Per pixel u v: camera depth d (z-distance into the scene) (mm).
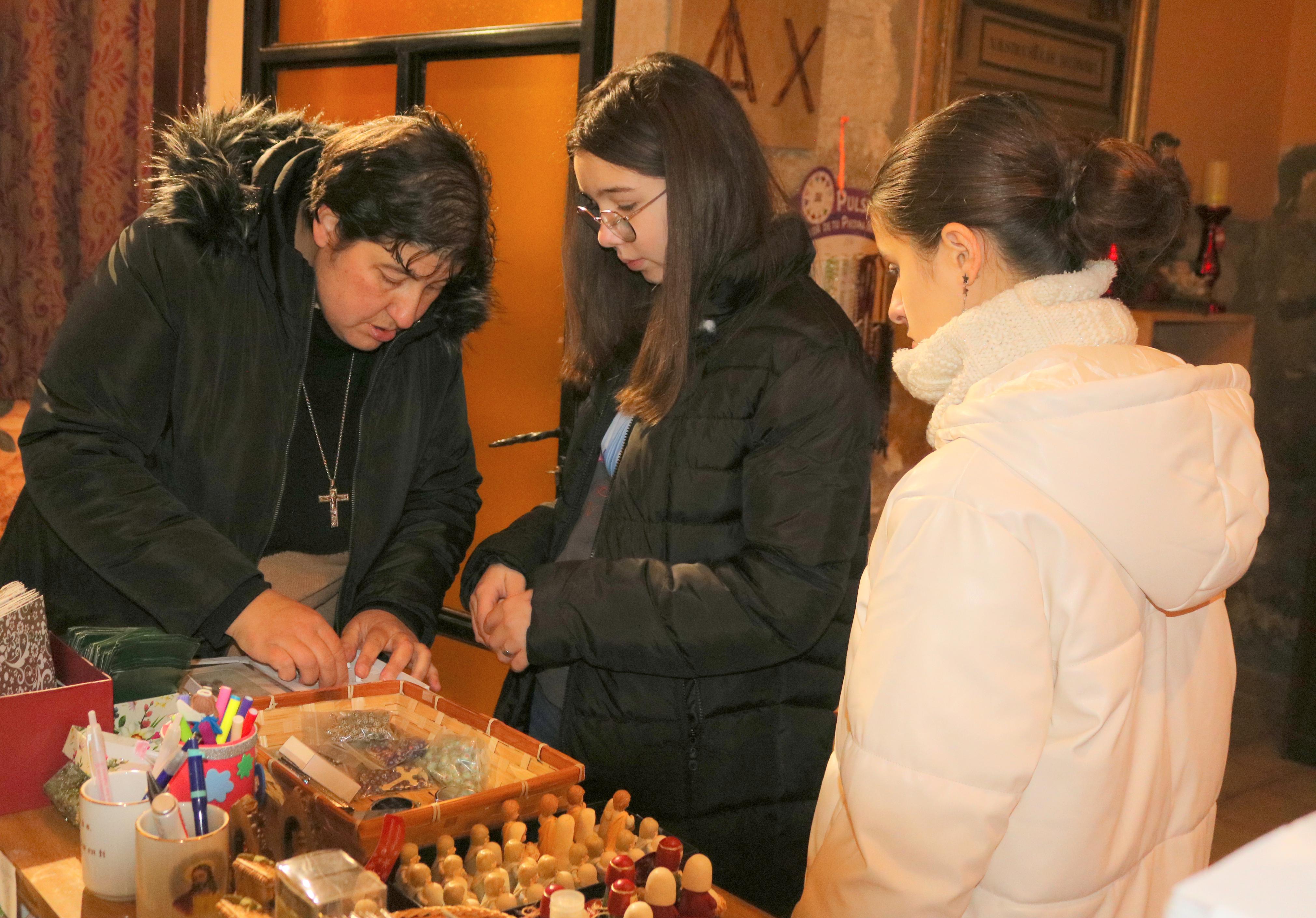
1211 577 823
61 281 3072
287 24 3172
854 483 1344
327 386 1727
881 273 2838
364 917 804
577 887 990
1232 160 3859
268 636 1428
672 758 1447
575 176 1578
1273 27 3902
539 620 1403
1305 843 343
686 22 2301
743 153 1374
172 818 896
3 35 2949
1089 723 825
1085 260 936
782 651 1346
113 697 1196
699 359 1406
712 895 925
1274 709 4047
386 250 1435
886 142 2789
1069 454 815
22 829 1095
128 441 1586
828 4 2568
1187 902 321
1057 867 840
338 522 1746
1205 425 830
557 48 2562
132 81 3047
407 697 1375
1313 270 3934
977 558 809
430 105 2857
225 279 1597
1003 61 2982
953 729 791
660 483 1432
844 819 936
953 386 924
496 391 2812
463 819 1046
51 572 1677
